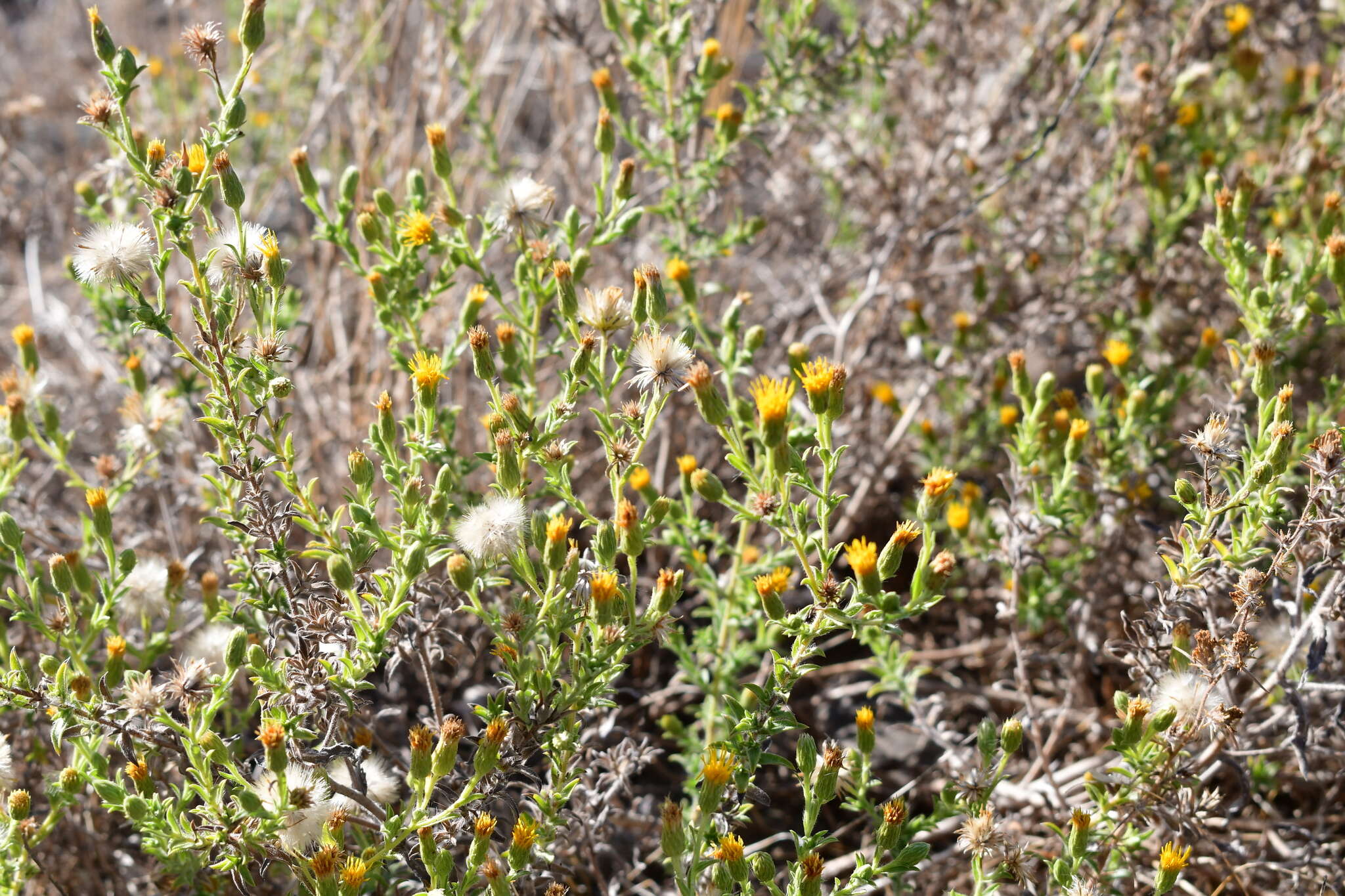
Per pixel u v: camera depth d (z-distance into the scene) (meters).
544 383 4.00
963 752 2.95
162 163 2.09
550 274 2.70
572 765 2.40
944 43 4.19
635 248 4.29
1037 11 4.64
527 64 5.20
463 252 2.68
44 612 2.62
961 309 4.24
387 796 2.24
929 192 4.10
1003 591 3.27
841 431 3.64
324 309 4.25
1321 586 2.71
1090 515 3.15
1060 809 2.75
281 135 4.78
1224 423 2.30
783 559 2.86
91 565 3.17
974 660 3.64
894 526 4.02
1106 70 4.11
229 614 2.33
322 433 3.94
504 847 2.44
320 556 2.18
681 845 1.99
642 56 3.41
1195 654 2.21
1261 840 2.81
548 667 2.16
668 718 2.94
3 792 2.32
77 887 2.76
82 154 4.81
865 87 4.58
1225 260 2.87
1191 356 3.69
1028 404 2.90
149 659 2.54
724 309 4.42
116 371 4.12
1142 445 3.20
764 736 2.14
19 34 6.70
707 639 2.87
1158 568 3.09
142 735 2.08
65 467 2.77
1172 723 2.25
